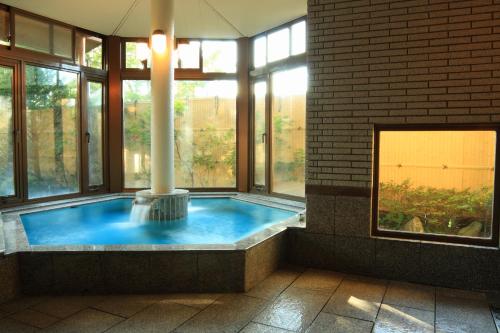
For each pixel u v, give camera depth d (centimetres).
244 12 624
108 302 328
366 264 404
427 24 377
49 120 658
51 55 646
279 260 424
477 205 382
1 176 595
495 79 359
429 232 399
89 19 654
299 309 320
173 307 320
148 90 761
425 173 398
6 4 580
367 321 301
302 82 634
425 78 380
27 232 498
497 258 361
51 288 342
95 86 729
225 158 775
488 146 376
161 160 564
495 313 317
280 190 698
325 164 420
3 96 592
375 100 398
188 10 622
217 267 351
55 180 672
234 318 303
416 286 376
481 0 359
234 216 590
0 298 322
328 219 420
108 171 748
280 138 690
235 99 766
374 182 409
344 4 406
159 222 551
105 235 485
